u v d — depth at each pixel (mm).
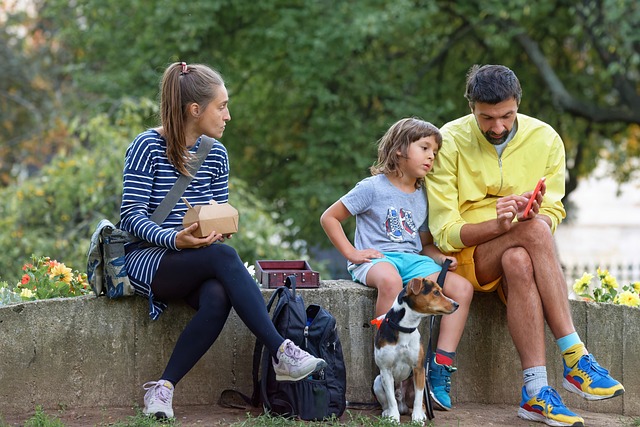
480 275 6938
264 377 6469
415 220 7145
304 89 21312
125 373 6914
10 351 6719
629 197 50750
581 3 21109
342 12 20281
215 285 6355
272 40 21188
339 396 6508
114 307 6887
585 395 6484
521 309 6605
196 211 6273
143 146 6508
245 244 15648
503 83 6684
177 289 6504
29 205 15414
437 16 23312
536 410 6602
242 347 7121
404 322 6297
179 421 6473
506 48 22781
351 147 21250
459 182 7133
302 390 6398
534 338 6605
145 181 6492
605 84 23719
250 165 23766
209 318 6316
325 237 21047
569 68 24406
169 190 6578
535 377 6605
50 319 6793
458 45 23828
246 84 23453
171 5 20500
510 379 7512
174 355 6402
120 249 6629
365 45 21750
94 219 15359
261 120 23625
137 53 21516
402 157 7020
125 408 6852
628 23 19453
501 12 20531
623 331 7625
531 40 22656
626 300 8094
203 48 21734
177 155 6527
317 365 6090
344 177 20875
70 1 24047
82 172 15031
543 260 6605
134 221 6387
